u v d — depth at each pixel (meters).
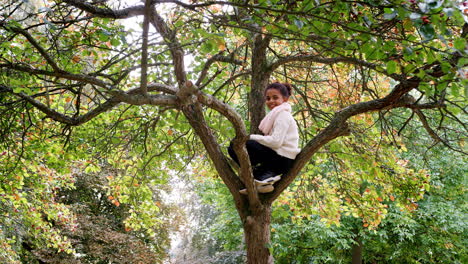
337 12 3.05
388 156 6.44
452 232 13.00
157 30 4.09
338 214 7.07
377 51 2.89
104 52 5.32
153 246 16.97
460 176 12.15
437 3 2.19
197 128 3.94
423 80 2.97
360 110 3.88
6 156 6.01
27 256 12.38
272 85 3.96
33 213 8.29
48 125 5.96
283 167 3.72
